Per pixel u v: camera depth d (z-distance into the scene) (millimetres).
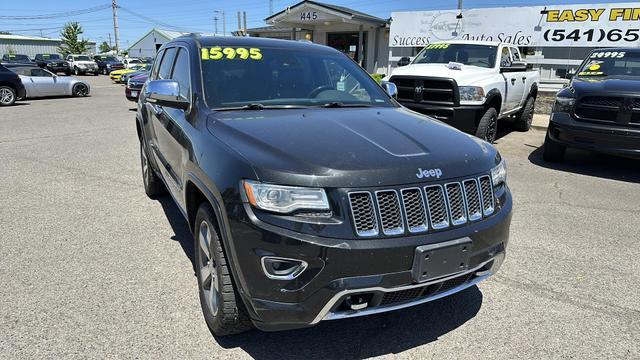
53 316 3053
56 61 40688
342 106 3686
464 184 2617
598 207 5613
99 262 3848
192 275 3654
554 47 14742
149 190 5477
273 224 2312
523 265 3990
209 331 2945
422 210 2459
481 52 9602
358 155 2498
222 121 3025
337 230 2305
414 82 8406
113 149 8414
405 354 2793
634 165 7953
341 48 24219
